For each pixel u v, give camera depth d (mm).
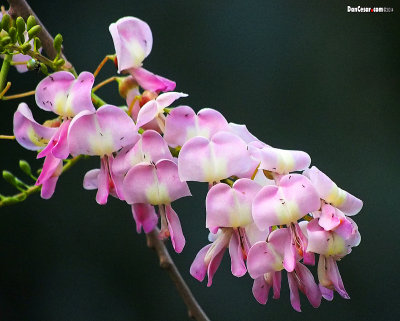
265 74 1412
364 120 1406
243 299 1286
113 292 1328
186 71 1401
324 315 1271
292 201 756
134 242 1343
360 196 1366
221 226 761
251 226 766
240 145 762
